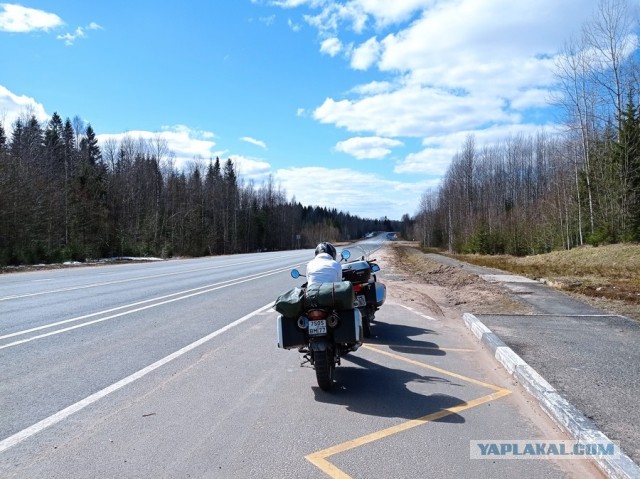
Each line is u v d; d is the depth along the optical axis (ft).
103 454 12.46
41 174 129.90
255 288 51.75
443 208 301.22
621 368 19.58
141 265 98.53
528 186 256.32
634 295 42.65
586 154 119.96
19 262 98.22
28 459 12.19
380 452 12.69
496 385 18.81
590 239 115.44
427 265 105.91
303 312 18.66
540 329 27.91
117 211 188.96
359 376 20.08
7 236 103.96
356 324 18.48
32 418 14.94
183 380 18.94
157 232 183.93
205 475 11.35
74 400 16.56
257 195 352.90
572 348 23.08
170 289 50.34
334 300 18.13
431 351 24.68
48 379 18.93
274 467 11.77
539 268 83.87
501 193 263.29
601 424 13.80
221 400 16.70
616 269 73.67
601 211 117.50
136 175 212.23
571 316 32.68
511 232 181.98
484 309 37.83
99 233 147.74
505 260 123.34
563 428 14.19
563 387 17.11
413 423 14.79
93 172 169.48
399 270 88.74
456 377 19.97
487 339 25.31
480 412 15.81
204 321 31.71
